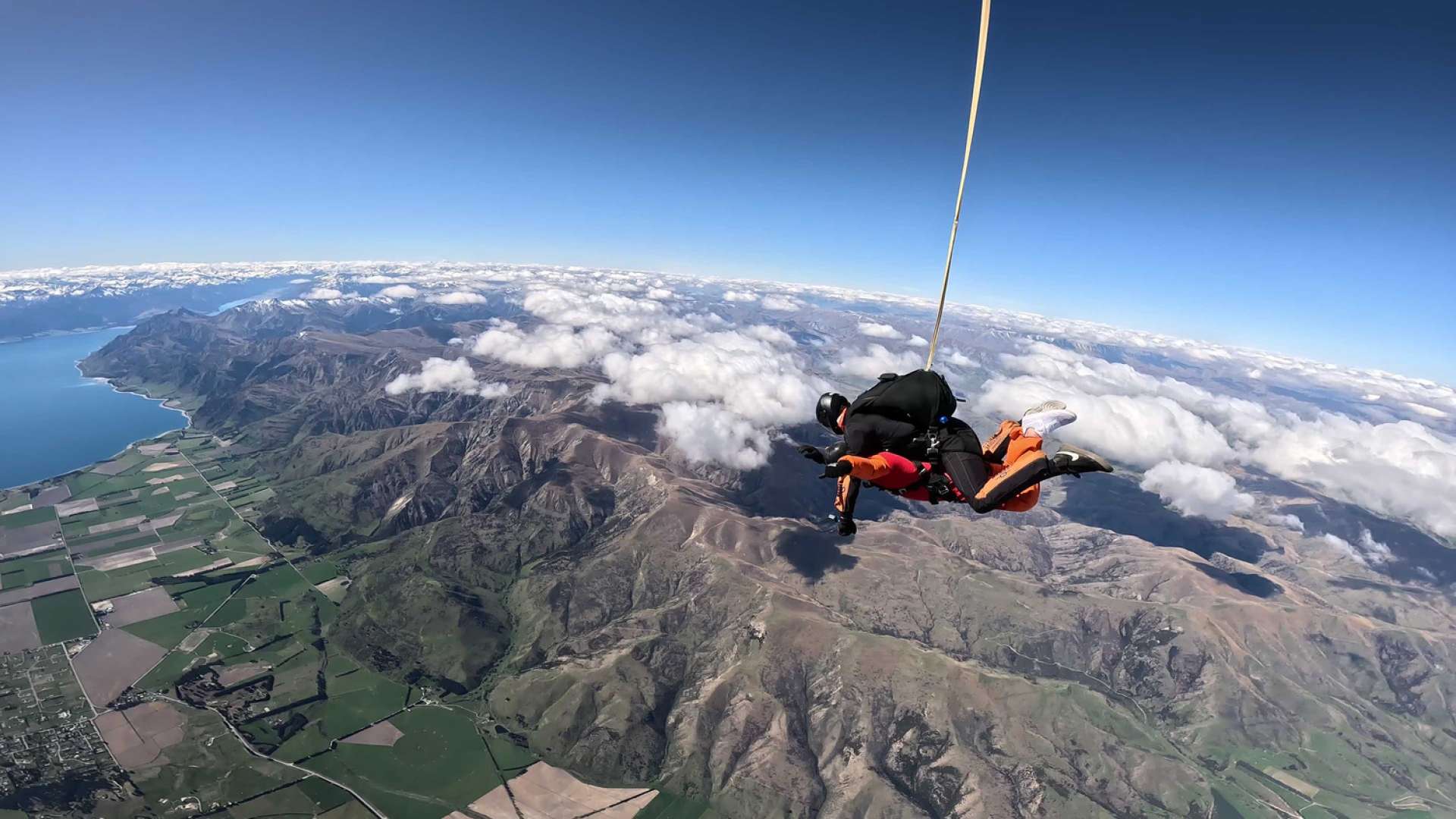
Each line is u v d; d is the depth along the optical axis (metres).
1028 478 6.53
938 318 7.32
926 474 7.43
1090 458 6.22
